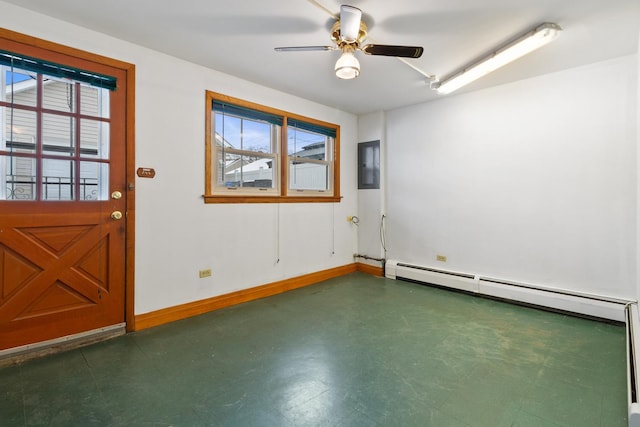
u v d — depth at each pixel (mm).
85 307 2533
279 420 1632
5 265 2215
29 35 2240
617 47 2732
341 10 2027
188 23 2414
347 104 4426
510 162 3580
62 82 2432
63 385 1940
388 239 4777
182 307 3057
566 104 3209
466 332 2740
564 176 3240
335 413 1687
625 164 2918
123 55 2666
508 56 2729
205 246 3229
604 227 3031
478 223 3846
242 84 3486
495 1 2105
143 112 2789
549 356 2312
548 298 3230
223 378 2023
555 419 1648
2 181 2207
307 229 4301
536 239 3424
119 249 2686
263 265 3768
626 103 2898
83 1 2135
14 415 1661
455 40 2625
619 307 2852
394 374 2072
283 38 2635
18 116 2256
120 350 2406
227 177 3504
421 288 4113
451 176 4070
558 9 2186
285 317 3092
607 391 1887
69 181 2461
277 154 3969
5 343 2209
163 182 2918
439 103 4160
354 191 5027
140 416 1659
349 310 3293
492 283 3615
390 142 4727
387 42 2664
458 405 1757
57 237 2410
